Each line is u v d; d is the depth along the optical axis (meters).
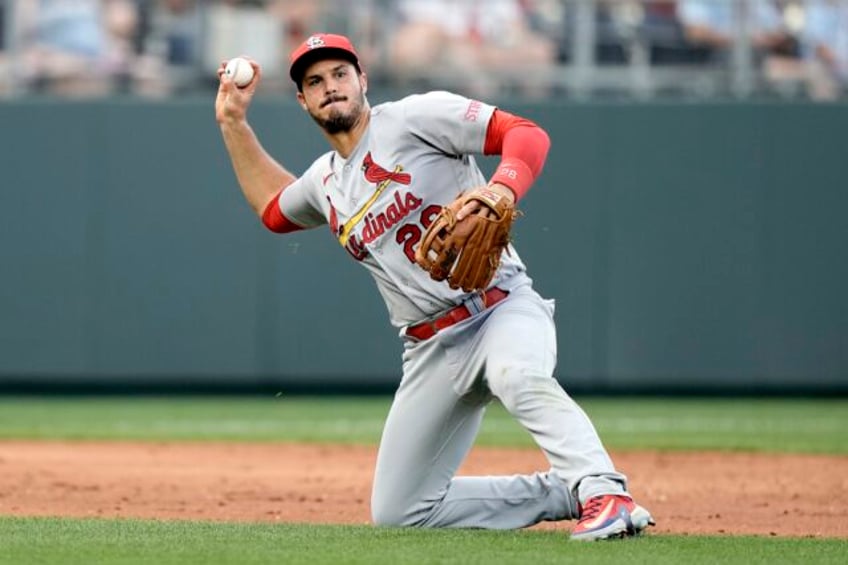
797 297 51.19
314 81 18.08
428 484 19.58
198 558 15.93
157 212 52.38
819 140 51.03
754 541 17.75
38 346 52.59
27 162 52.56
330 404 50.81
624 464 33.50
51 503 24.80
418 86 54.81
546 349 18.06
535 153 17.66
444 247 17.34
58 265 52.56
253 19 54.97
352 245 18.92
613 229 51.50
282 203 20.03
